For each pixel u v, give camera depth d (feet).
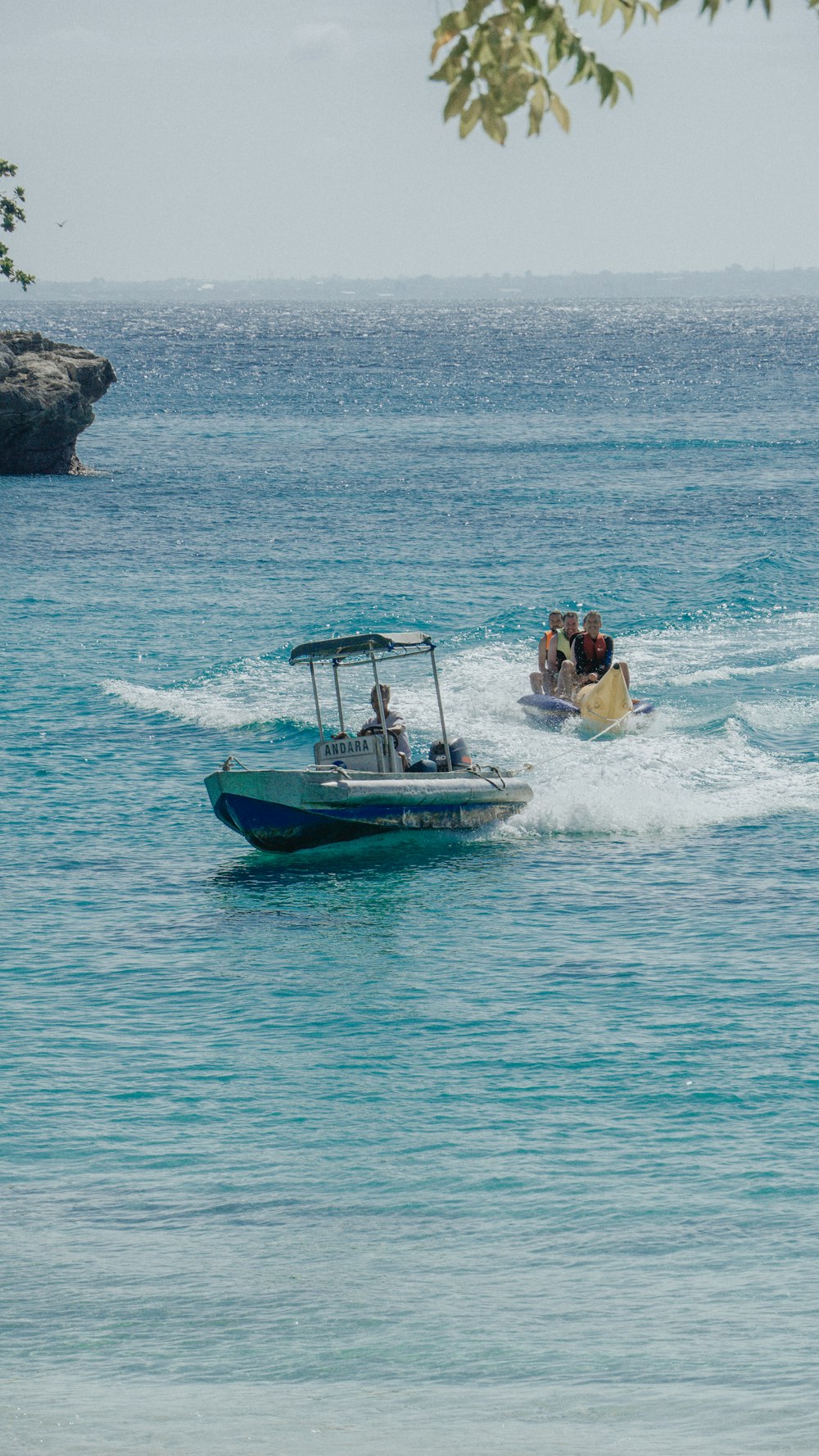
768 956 183.83
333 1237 123.03
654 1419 94.68
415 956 188.24
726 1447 90.33
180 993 176.65
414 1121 143.54
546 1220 124.57
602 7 60.18
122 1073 154.81
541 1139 138.92
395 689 332.39
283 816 229.25
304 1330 108.99
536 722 305.32
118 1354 106.32
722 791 258.37
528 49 60.59
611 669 300.61
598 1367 102.89
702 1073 151.43
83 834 240.12
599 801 249.34
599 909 204.23
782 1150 135.03
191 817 250.37
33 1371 104.01
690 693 325.42
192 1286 115.44
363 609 428.56
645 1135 139.03
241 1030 165.78
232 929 199.11
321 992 176.55
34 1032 165.07
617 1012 168.25
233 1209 128.06
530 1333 107.76
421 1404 97.91
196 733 299.79
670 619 404.57
